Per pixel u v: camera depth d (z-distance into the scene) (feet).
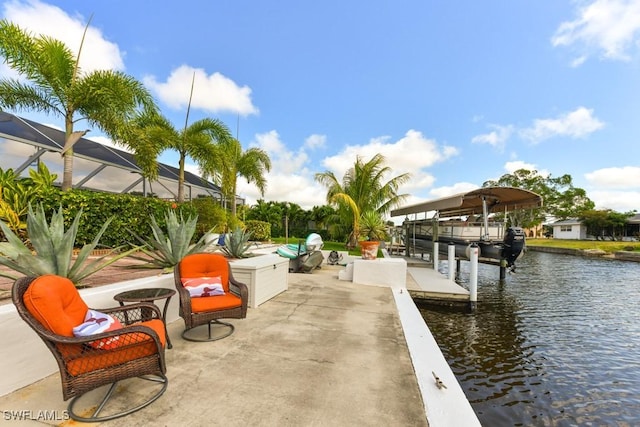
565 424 10.99
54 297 6.09
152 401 6.95
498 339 18.74
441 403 6.97
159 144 32.63
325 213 82.33
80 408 6.68
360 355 9.78
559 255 88.63
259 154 47.24
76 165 34.27
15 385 7.35
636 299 30.96
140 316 9.92
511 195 35.86
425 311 23.68
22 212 19.21
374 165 46.85
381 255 46.11
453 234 39.27
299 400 7.16
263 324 12.73
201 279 11.81
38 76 23.21
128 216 23.47
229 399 7.13
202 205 33.88
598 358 16.55
